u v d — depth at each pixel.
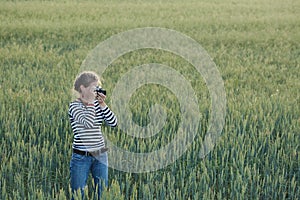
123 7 30.56
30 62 14.83
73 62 14.91
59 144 7.59
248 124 8.64
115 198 5.49
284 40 20.31
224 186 6.63
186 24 24.06
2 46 18.14
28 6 29.06
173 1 34.94
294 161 7.20
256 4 34.19
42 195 5.48
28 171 6.72
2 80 12.32
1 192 5.98
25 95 10.09
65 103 9.52
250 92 11.20
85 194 5.56
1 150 7.34
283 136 8.24
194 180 6.25
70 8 29.02
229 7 32.00
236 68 14.41
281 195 6.39
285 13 29.70
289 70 14.67
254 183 6.32
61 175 6.73
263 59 16.92
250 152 7.35
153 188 6.00
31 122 8.55
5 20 23.45
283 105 9.79
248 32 22.36
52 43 18.98
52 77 12.67
